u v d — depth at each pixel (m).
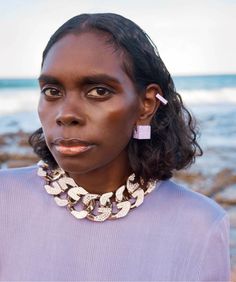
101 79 1.58
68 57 1.59
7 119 24.44
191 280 1.71
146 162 1.76
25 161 15.54
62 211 1.75
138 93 1.67
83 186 1.75
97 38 1.61
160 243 1.72
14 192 1.79
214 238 1.74
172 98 1.86
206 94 30.30
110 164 1.73
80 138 1.58
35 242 1.74
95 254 1.71
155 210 1.75
